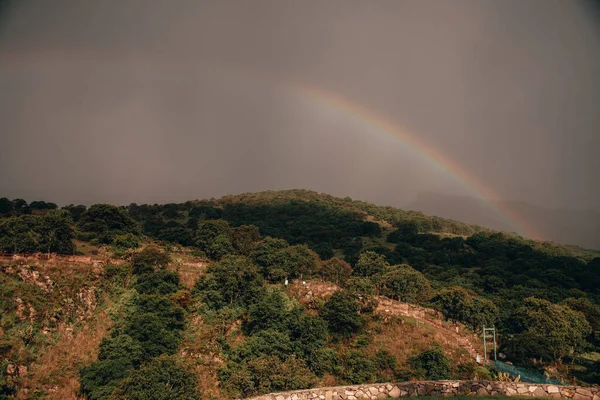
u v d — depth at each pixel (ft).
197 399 162.30
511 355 237.04
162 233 374.84
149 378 155.63
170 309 210.38
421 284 311.88
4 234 255.50
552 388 87.20
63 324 193.88
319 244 524.52
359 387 87.10
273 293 236.02
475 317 274.98
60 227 269.03
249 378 171.94
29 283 206.39
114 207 347.97
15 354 169.89
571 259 517.14
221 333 211.82
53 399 159.12
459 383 88.33
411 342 220.43
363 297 253.44
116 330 195.31
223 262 253.85
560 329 255.29
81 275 224.12
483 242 602.44
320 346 204.44
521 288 380.37
